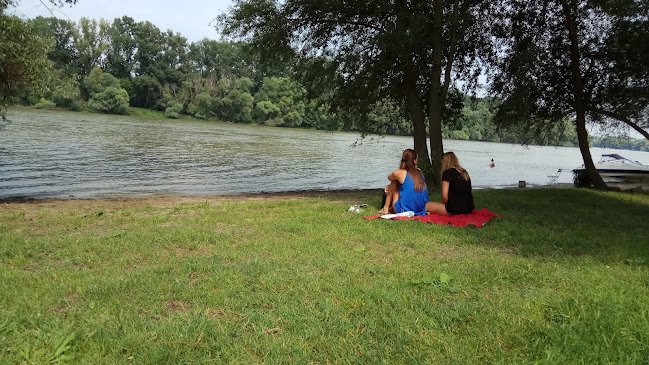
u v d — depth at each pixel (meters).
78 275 4.21
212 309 3.44
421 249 5.43
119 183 15.81
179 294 3.72
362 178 21.75
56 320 3.09
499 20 14.90
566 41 16.48
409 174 7.76
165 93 91.75
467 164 37.44
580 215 8.75
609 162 33.00
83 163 20.28
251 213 8.41
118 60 91.44
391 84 14.87
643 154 85.31
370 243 5.79
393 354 2.76
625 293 3.77
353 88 14.36
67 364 2.56
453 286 3.99
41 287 3.81
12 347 2.70
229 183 17.62
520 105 13.72
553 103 17.45
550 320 3.24
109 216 8.07
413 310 3.44
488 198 11.63
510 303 3.54
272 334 2.99
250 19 13.62
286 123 95.81
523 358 2.70
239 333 2.99
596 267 4.75
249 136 54.28
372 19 13.84
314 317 3.25
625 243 6.01
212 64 100.38
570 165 46.06
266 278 4.15
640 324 2.99
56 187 14.23
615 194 14.27
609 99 16.58
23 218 7.71
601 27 15.71
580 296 3.61
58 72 12.04
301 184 18.75
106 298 3.59
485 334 3.02
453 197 7.55
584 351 2.68
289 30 13.70
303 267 4.55
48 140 29.12
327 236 6.11
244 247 5.46
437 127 13.49
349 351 2.78
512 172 33.09
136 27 94.25
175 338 2.89
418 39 12.31
